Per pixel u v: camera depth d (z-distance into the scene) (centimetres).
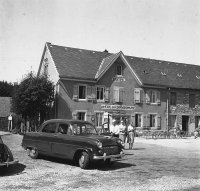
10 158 1040
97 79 3353
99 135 1269
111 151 1190
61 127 1298
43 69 3681
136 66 3953
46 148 1322
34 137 1392
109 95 3469
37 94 3138
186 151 1927
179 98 3959
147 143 2530
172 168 1223
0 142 1067
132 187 870
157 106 3781
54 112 3241
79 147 1177
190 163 1373
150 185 900
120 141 1234
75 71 3328
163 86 3791
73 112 3256
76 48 3725
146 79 3772
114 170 1155
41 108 3209
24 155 1528
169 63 4375
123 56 3534
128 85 3594
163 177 1028
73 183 913
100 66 3588
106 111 3441
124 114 3525
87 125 1317
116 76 3519
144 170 1164
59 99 3195
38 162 1311
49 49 3481
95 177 1012
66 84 3244
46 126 1370
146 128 3672
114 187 866
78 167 1208
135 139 3038
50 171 1105
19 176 1002
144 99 3694
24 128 3822
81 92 3359
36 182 917
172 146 2277
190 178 1016
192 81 4184
